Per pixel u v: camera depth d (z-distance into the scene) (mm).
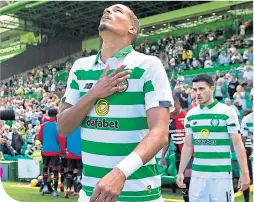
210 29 24156
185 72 18531
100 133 1739
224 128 3527
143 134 1747
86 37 30719
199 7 23688
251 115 6430
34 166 9492
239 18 22906
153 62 1756
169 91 1747
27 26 28250
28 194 7359
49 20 27828
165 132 1657
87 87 1839
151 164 1776
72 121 1766
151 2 24609
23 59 29312
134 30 1869
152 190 1772
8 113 4363
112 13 1820
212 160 3533
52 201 6566
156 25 26812
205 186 3543
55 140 7289
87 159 1786
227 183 3510
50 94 21328
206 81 3598
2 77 29734
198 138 3611
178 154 6562
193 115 3660
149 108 1701
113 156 1715
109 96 1726
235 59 17812
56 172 7266
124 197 1714
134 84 1732
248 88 14453
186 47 22922
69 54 30547
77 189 7152
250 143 6445
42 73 28000
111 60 1796
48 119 7488
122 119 1715
